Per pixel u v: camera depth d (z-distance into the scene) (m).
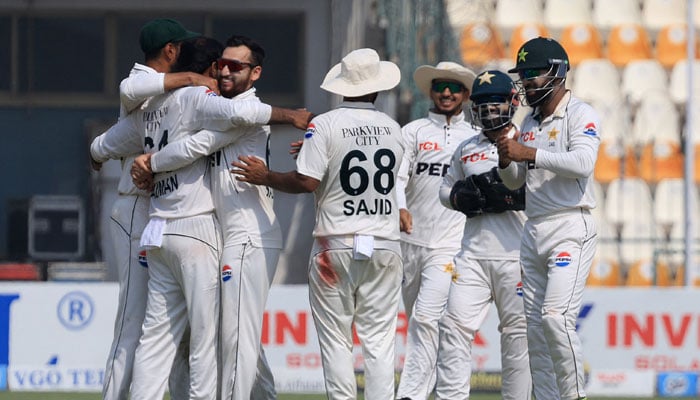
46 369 37.41
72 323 37.47
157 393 21.78
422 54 46.59
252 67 22.02
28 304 37.47
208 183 21.77
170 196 21.59
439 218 27.16
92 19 54.34
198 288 21.58
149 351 21.81
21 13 54.03
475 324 24.73
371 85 21.64
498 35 60.12
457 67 27.28
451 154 27.23
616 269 52.78
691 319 37.94
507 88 23.86
